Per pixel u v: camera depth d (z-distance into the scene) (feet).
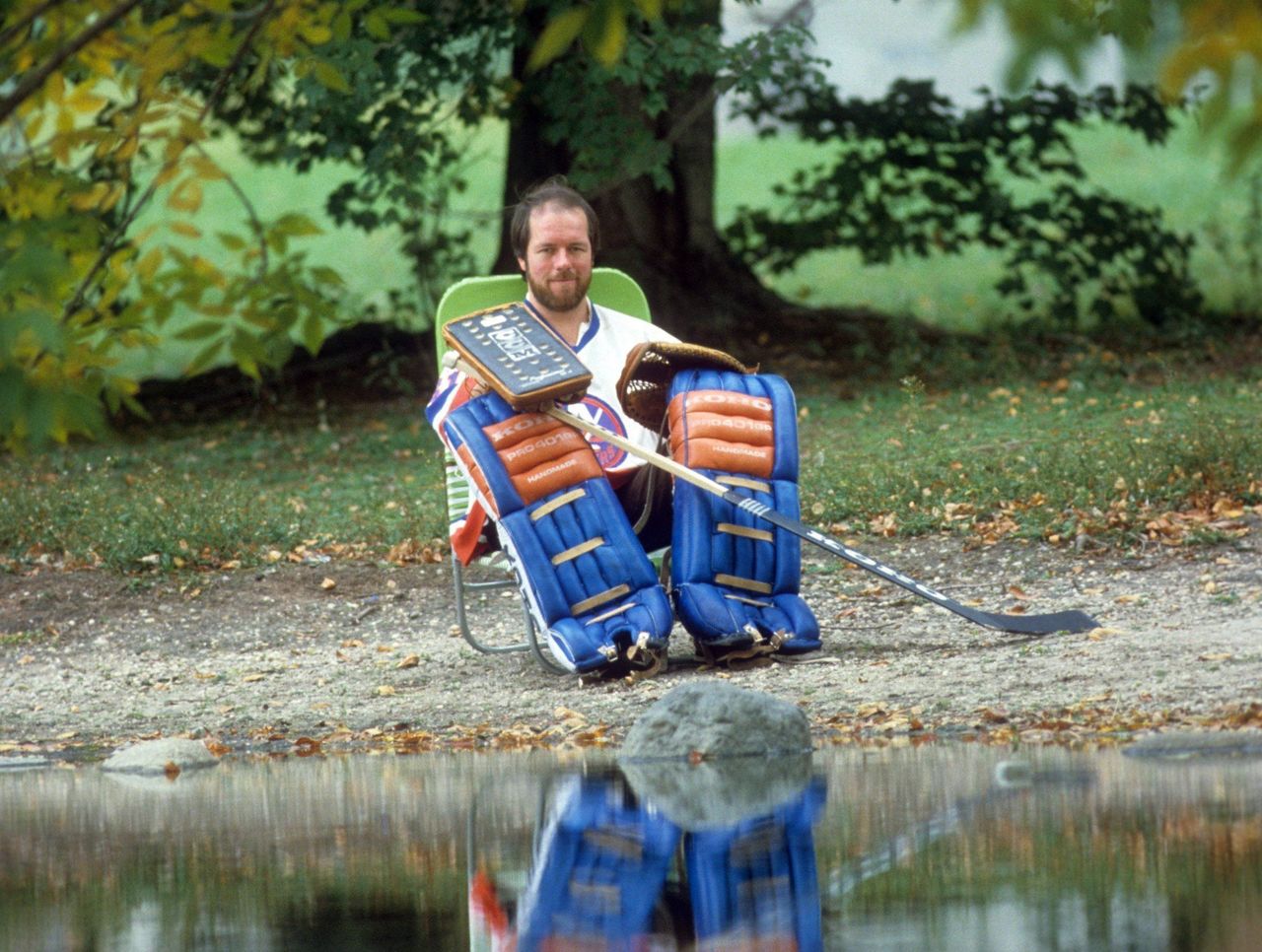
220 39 26.68
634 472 62.64
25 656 74.43
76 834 35.65
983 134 156.66
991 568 75.51
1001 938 22.61
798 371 145.18
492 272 150.00
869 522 86.12
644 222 152.97
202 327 24.40
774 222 161.38
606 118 124.77
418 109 135.54
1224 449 85.71
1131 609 64.13
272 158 145.28
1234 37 16.87
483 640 71.10
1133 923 23.15
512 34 124.06
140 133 25.95
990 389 131.03
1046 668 52.90
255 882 29.27
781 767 41.42
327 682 63.98
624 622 57.93
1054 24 17.61
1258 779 34.96
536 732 51.49
